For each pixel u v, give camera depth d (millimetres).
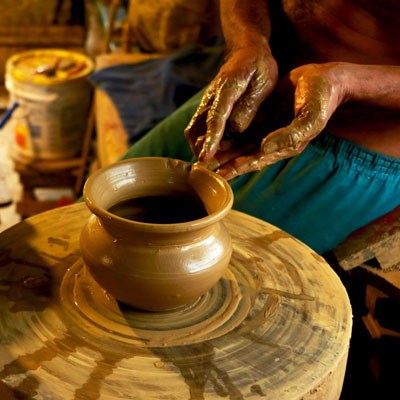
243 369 1075
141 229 1059
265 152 1256
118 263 1104
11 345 1075
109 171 1209
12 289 1209
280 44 1793
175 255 1105
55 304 1182
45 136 3385
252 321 1193
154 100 2711
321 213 1681
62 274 1266
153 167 1249
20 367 1033
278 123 1570
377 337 1827
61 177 3484
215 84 1364
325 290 1306
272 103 1530
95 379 1025
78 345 1092
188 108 1886
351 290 1894
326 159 1626
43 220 1428
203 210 1243
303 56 1718
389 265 1677
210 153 1257
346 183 1631
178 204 1276
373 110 1576
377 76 1416
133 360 1071
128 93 2764
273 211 1705
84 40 4488
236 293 1265
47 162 3439
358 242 1701
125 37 3576
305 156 1654
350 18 1597
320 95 1293
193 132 1354
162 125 1932
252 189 1724
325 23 1636
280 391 1037
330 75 1349
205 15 3289
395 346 1812
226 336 1147
